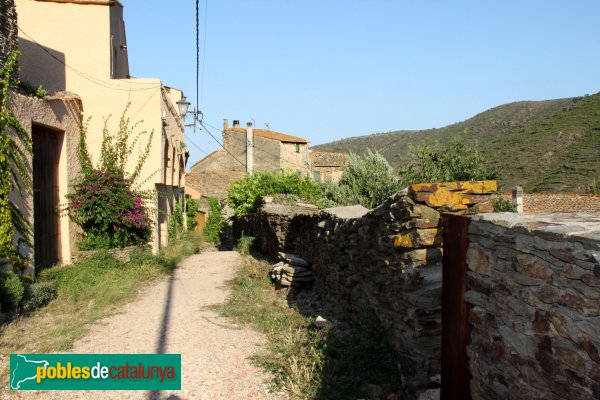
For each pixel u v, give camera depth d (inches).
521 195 725.9
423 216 161.8
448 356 142.5
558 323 89.2
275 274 362.3
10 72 308.0
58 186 407.8
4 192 286.2
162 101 510.3
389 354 176.7
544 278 94.0
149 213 483.2
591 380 80.7
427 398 145.5
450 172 517.0
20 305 269.4
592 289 80.7
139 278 394.9
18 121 313.6
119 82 485.7
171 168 621.0
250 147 1317.7
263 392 169.3
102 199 428.8
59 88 476.1
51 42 478.9
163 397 167.3
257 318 268.5
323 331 220.2
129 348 219.0
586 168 1191.6
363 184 546.9
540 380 95.0
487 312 117.5
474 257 124.3
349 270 243.1
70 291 316.8
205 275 445.1
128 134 486.6
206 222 1058.7
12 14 315.9
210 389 173.0
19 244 307.6
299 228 398.6
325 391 162.4
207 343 225.3
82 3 480.1
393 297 179.2
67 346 218.7
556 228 92.2
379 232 196.1
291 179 760.3
